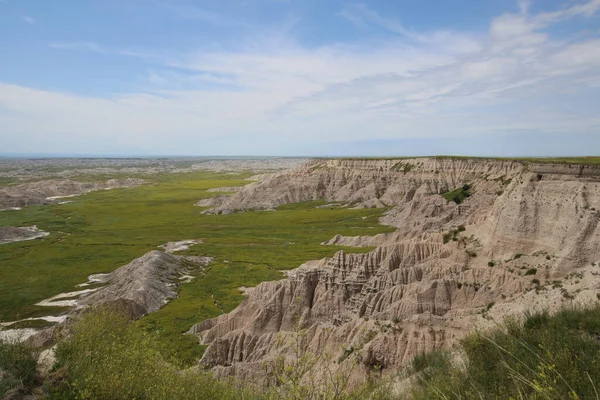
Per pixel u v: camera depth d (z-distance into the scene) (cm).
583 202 4438
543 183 4934
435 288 4244
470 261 4859
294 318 4778
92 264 8981
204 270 8700
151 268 7744
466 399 1083
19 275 8200
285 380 1326
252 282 7800
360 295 4828
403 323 3150
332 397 1266
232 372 3284
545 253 4378
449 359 1705
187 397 1541
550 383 924
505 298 3972
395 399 1438
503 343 1402
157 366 1675
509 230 4781
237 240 11500
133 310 6162
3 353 1442
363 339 3077
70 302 6750
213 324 5478
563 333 1288
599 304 1628
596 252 4053
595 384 912
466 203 9400
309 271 5091
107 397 1353
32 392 1341
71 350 1631
